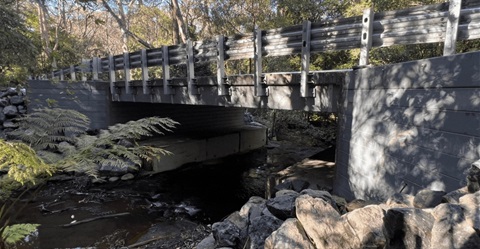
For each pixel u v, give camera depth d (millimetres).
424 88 2404
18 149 2145
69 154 3301
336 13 11055
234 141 11195
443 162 2203
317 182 4559
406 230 1262
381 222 1498
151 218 5770
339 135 3986
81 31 22250
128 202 6547
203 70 11523
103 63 8727
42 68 11867
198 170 9469
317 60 11297
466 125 2012
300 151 11891
